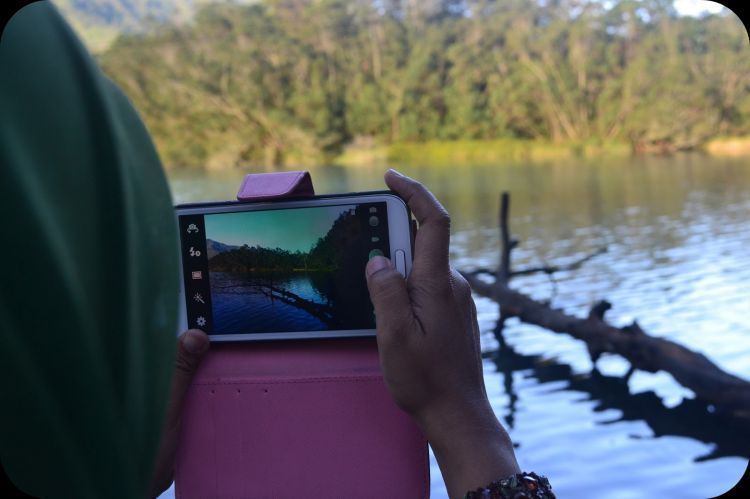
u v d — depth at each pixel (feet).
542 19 151.33
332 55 146.30
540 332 36.73
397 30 149.69
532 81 147.13
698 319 43.21
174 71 138.92
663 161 138.82
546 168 134.92
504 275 28.73
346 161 140.97
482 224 89.86
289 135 140.15
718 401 23.02
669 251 68.03
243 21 144.15
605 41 149.38
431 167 139.85
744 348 37.09
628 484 21.63
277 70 141.90
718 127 146.92
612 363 31.24
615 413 26.66
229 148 135.85
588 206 98.43
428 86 146.10
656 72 147.43
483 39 149.07
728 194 101.24
